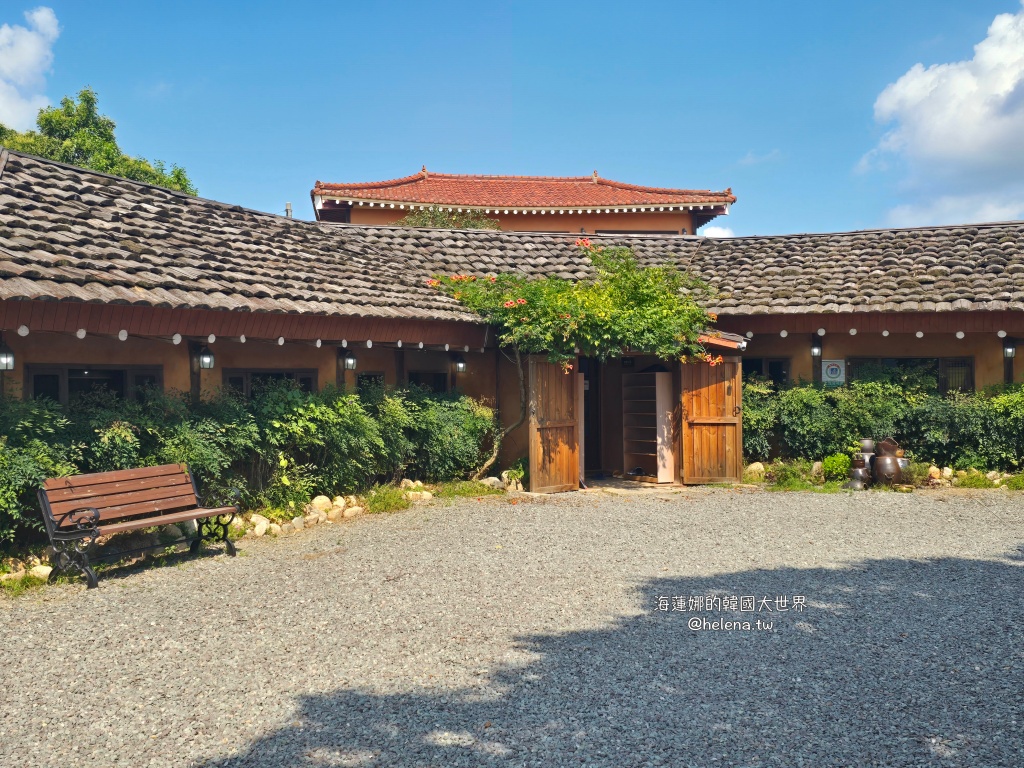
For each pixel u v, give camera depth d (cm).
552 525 958
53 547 688
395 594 658
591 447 1465
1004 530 906
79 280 774
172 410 866
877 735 401
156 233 1022
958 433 1249
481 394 1382
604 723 416
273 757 385
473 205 2527
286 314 964
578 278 1497
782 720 418
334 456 1034
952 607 612
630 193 2731
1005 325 1253
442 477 1238
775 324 1348
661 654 514
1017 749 386
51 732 416
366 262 1305
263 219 1313
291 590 672
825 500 1127
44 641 551
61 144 2609
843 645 529
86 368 895
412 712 432
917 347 1393
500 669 491
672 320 1233
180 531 836
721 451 1313
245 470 970
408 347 1228
